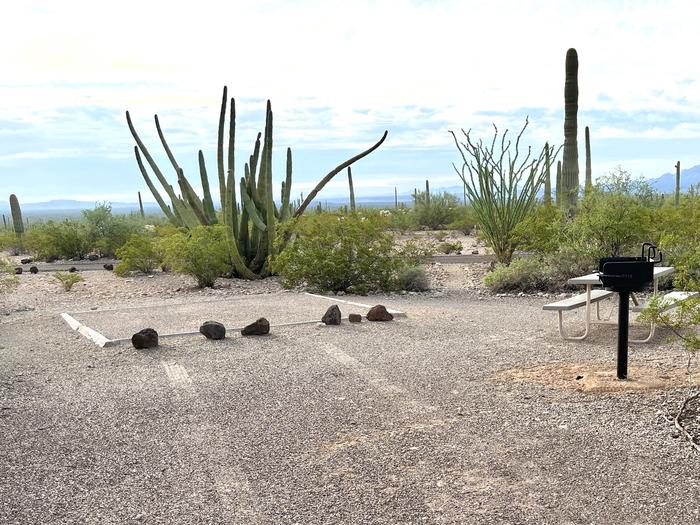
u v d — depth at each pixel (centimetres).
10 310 1216
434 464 423
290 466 429
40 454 463
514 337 804
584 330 831
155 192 1872
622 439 451
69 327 982
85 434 502
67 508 379
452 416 513
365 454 443
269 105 1540
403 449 449
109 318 1041
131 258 1738
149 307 1166
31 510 377
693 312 559
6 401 593
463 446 451
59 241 2395
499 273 1284
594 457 423
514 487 386
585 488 381
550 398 547
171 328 930
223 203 1645
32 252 2572
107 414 549
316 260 1317
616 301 1055
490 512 358
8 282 1389
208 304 1184
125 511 374
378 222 1378
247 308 1116
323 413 532
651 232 1259
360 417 518
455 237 3070
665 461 413
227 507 375
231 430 500
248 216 1661
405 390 588
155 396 596
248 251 1672
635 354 695
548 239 1347
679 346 721
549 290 1248
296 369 673
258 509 371
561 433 467
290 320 971
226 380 641
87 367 718
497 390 577
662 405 514
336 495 385
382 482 399
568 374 616
